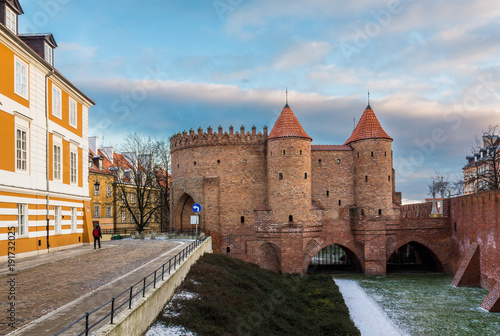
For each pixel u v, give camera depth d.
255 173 56.47
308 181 52.44
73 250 30.97
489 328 29.00
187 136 59.59
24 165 26.00
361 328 29.28
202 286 24.38
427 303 36.41
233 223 55.91
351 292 41.41
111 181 67.25
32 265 22.22
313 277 47.31
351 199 54.66
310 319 27.67
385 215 52.59
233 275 31.69
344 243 54.06
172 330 15.52
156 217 73.88
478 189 68.25
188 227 61.62
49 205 29.38
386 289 42.81
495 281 38.97
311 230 52.16
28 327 11.35
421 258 61.34
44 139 28.72
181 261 24.80
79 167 35.66
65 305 13.77
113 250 32.19
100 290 16.16
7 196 23.73
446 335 27.64
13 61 24.70
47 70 29.02
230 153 56.75
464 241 48.16
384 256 52.09
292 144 51.84
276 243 51.97
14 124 24.66
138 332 13.41
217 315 19.25
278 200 51.88
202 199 56.81
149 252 30.42
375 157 53.06
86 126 37.44
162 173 74.12
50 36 31.25
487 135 60.53
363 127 54.59
